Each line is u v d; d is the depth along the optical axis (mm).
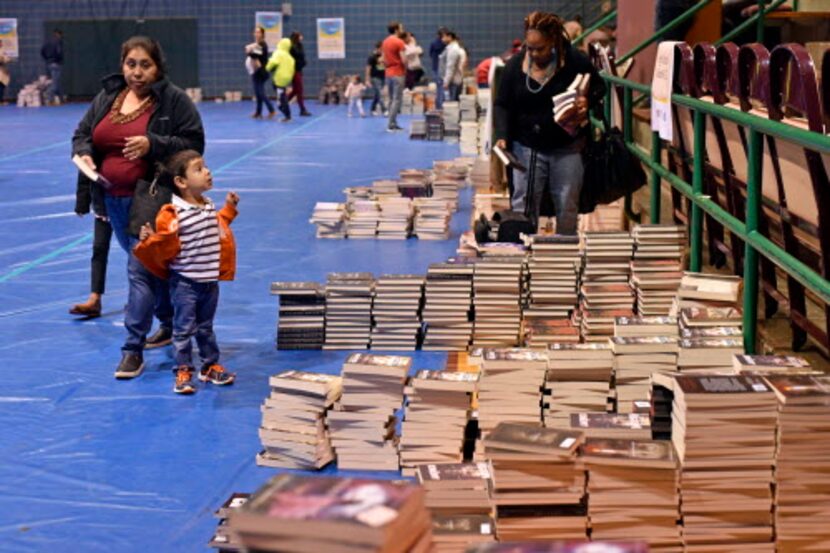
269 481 2273
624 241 7715
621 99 10633
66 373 7598
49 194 16422
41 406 6918
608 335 7355
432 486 4742
